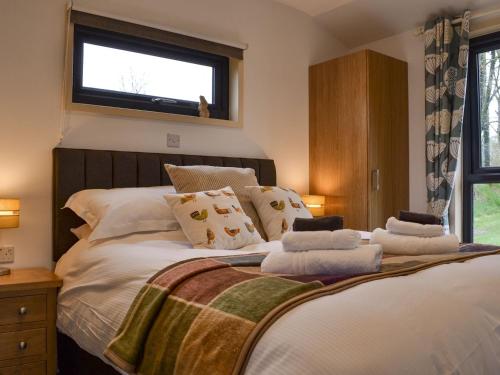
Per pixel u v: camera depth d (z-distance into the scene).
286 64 3.73
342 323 0.93
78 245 2.35
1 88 2.45
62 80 2.63
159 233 2.32
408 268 1.38
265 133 3.58
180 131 3.09
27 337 2.05
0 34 2.45
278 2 3.68
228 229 2.21
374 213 3.47
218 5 3.30
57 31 2.62
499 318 1.12
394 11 3.58
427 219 1.92
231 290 1.23
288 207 2.65
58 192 2.52
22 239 2.50
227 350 1.03
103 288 1.75
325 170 3.75
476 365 0.98
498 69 3.40
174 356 1.19
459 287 1.18
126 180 2.74
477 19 3.38
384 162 3.56
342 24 3.91
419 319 0.98
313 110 3.86
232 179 2.73
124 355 1.33
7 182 2.46
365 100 3.47
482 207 3.46
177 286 1.40
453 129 3.38
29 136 2.53
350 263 1.35
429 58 3.50
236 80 3.40
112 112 2.78
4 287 1.99
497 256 1.68
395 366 0.86
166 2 3.03
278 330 0.97
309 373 0.85
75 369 2.04
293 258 1.42
